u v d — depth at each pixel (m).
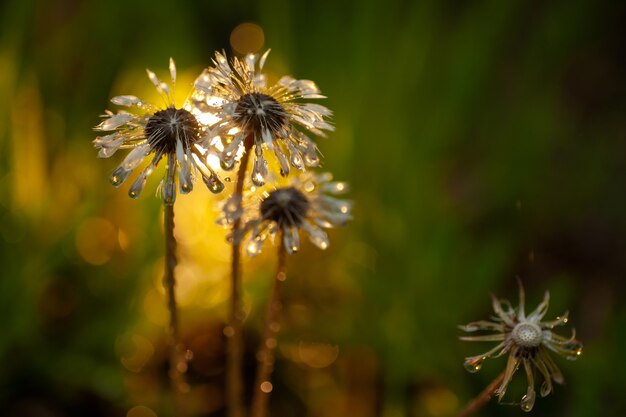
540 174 0.70
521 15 0.86
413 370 0.60
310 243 0.64
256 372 0.62
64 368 0.60
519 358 0.47
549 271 0.66
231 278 0.51
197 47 0.77
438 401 0.60
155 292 0.63
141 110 0.67
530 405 0.47
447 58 0.75
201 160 0.47
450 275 0.62
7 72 0.65
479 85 0.74
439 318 0.62
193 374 0.62
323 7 0.75
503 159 0.69
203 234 0.63
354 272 0.63
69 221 0.63
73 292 0.63
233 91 0.47
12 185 0.63
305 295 0.63
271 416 0.61
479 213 0.69
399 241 0.64
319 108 0.47
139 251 0.63
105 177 0.65
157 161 0.47
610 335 0.59
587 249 0.67
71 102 0.71
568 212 0.69
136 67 0.71
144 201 0.63
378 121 0.69
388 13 0.75
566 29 0.81
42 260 0.62
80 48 0.74
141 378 0.61
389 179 0.67
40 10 0.76
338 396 0.61
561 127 0.76
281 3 0.73
